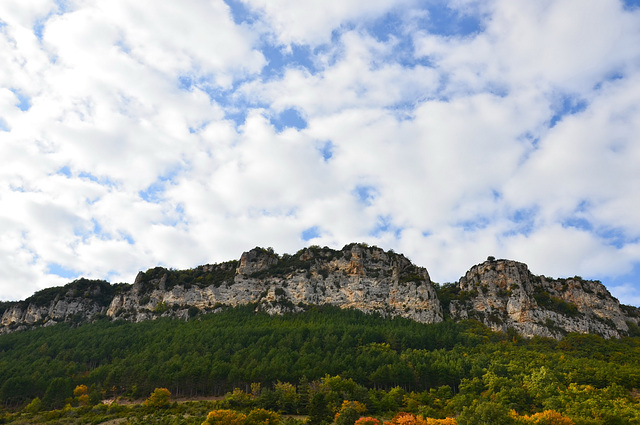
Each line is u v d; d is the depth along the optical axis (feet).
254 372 591.37
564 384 554.46
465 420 427.33
